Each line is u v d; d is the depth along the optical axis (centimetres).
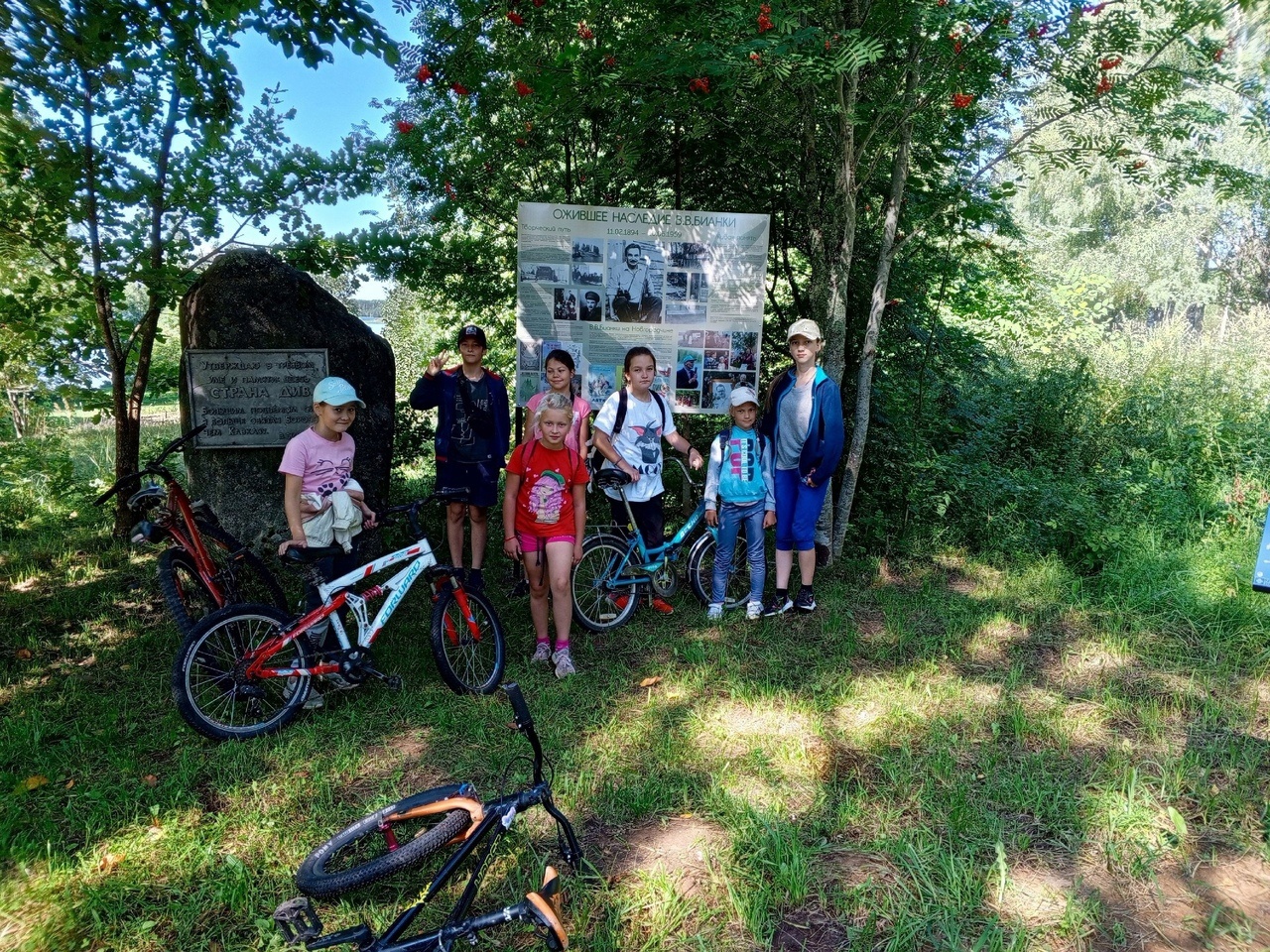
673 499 756
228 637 391
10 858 294
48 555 669
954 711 408
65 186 566
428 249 734
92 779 348
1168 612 531
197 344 550
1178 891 286
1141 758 366
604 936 262
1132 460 779
